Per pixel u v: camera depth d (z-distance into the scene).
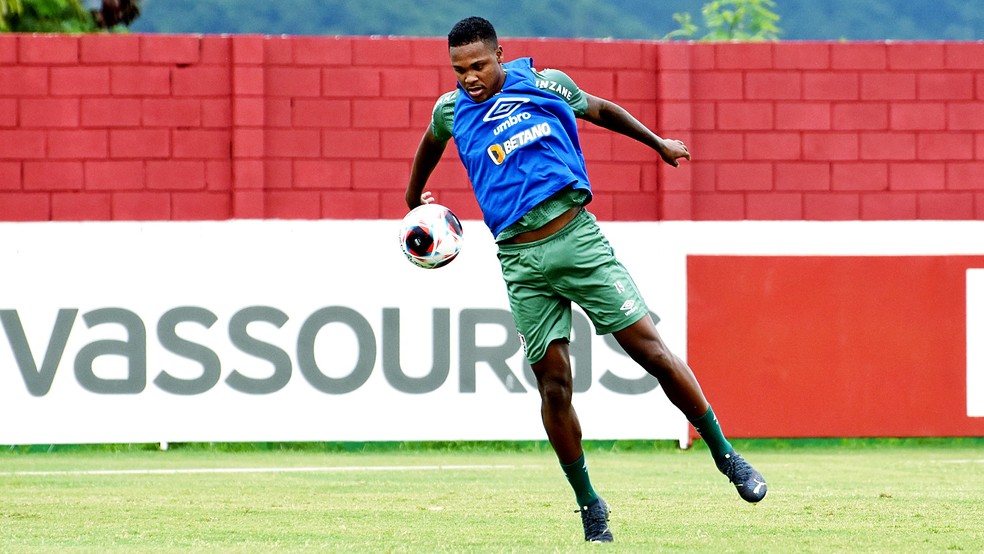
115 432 36.78
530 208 17.20
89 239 37.03
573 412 17.86
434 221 19.72
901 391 38.66
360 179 38.81
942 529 19.44
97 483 28.27
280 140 38.62
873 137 39.53
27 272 36.84
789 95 39.44
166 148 38.41
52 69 38.28
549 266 17.27
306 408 37.16
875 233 39.19
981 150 39.59
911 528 19.56
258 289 37.31
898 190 39.41
